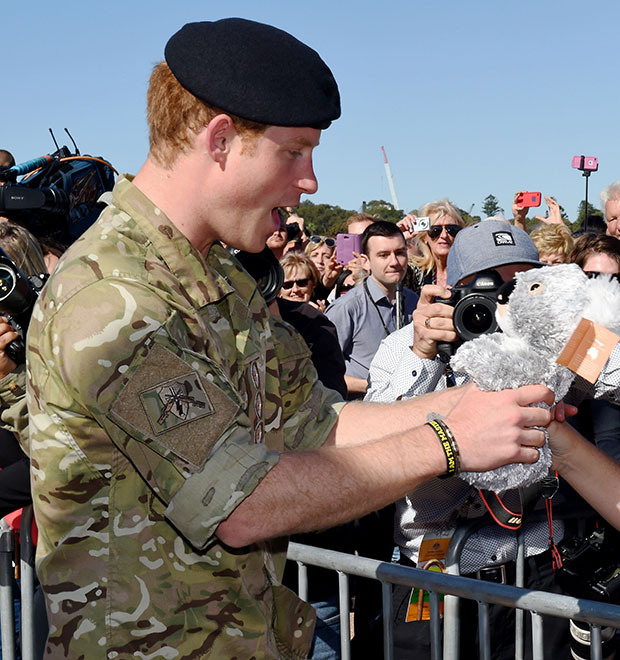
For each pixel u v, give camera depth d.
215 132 1.31
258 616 1.39
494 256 2.33
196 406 1.24
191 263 1.35
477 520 2.17
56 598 1.32
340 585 2.17
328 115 1.34
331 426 1.68
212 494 1.23
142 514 1.30
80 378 1.21
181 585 1.33
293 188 1.37
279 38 1.33
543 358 1.36
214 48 1.29
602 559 2.13
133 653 1.31
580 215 7.30
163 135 1.35
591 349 1.31
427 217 5.29
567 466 1.62
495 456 1.32
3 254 1.97
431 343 2.29
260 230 1.39
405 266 4.59
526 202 6.22
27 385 1.33
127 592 1.30
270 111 1.28
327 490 1.28
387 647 2.09
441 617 2.08
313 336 2.85
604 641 1.97
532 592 1.80
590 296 1.33
